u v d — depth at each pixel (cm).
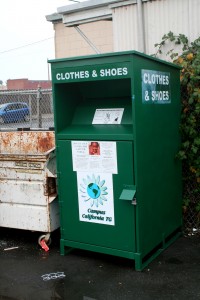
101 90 443
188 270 400
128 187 392
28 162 470
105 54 387
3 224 501
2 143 617
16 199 487
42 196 467
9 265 432
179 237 496
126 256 405
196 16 526
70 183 431
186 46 525
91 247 427
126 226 401
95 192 415
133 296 353
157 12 558
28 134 594
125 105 421
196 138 484
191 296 349
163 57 557
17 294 365
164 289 363
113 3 598
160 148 436
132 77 377
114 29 606
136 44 588
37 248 482
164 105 443
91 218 422
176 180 482
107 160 402
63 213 442
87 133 412
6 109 941
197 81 484
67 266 424
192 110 495
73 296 358
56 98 429
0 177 494
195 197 511
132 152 386
